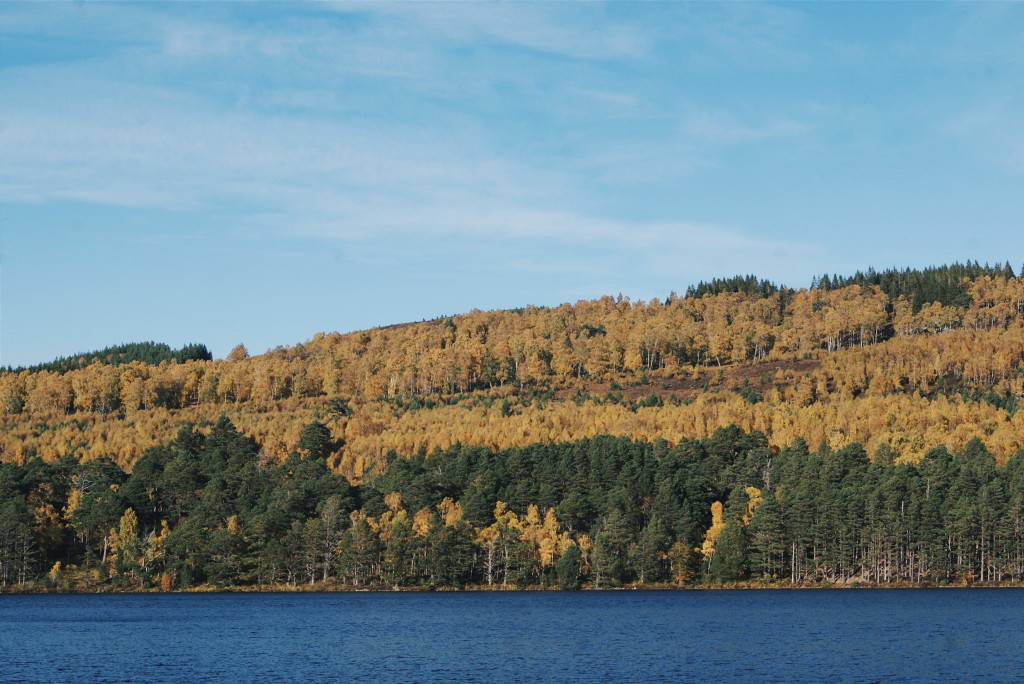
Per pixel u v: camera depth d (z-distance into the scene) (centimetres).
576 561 19312
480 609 16600
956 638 12438
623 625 14162
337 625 14475
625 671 10262
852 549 19312
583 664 10712
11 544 19788
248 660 11112
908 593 18300
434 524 19550
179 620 15138
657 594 18950
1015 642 12088
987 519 18888
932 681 9619
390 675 10119
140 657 11356
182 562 19850
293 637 13075
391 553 19250
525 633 13375
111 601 18250
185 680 9906
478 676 10031
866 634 12875
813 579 19825
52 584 19825
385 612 16262
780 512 19700
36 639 12875
